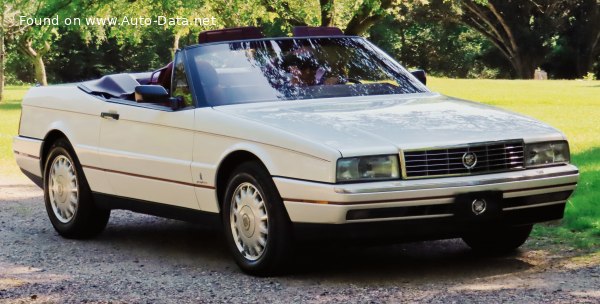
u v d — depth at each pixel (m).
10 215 9.48
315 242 5.80
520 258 6.53
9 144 18.05
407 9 66.06
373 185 5.55
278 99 6.64
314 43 7.27
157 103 7.02
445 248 7.08
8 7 38.62
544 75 57.78
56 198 8.09
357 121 6.08
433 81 45.22
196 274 6.37
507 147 5.92
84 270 6.66
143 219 9.07
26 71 71.00
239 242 6.29
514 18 65.50
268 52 7.06
